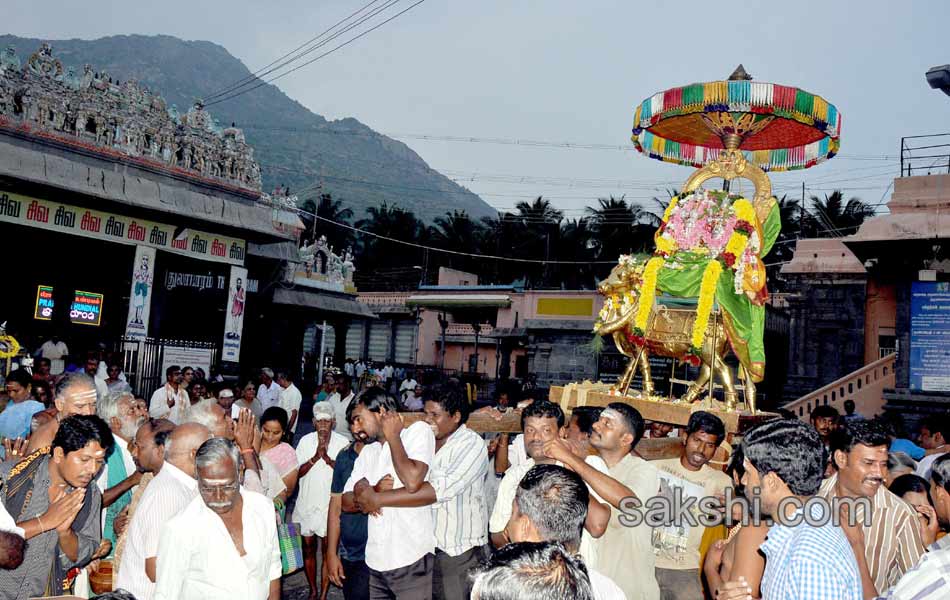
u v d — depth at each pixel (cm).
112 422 591
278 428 704
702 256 611
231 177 2020
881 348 2286
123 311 2045
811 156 705
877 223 1812
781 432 306
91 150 1664
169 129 1848
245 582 390
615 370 3177
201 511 387
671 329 623
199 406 526
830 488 448
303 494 704
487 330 3947
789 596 274
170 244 1820
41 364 1182
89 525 443
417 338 4128
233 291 1984
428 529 492
